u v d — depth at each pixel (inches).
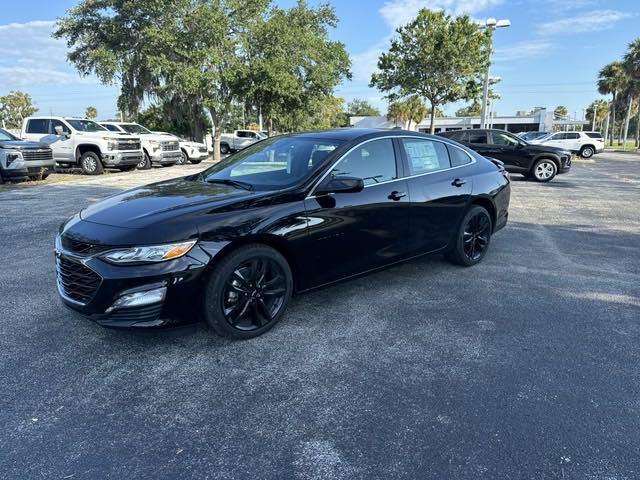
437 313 160.1
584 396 111.8
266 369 124.2
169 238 121.5
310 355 131.5
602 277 197.6
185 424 102.0
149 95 1084.5
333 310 162.2
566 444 95.2
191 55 834.8
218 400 110.5
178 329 126.2
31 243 249.3
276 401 110.1
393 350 134.4
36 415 104.3
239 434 98.7
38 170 510.3
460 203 195.8
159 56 858.1
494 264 215.3
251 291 136.9
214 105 906.1
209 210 131.0
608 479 86.0
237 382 118.1
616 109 2239.2
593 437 97.3
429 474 87.2
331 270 154.1
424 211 180.1
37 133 626.5
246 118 1378.0
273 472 87.9
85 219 135.2
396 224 170.1
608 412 105.7
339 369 124.2
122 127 780.0
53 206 363.6
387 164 171.5
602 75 2036.2
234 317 135.4
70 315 156.3
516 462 90.2
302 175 151.6
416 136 187.5
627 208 371.6
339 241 152.8
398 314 159.2
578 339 141.1
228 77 848.3
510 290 181.9
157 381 118.2
